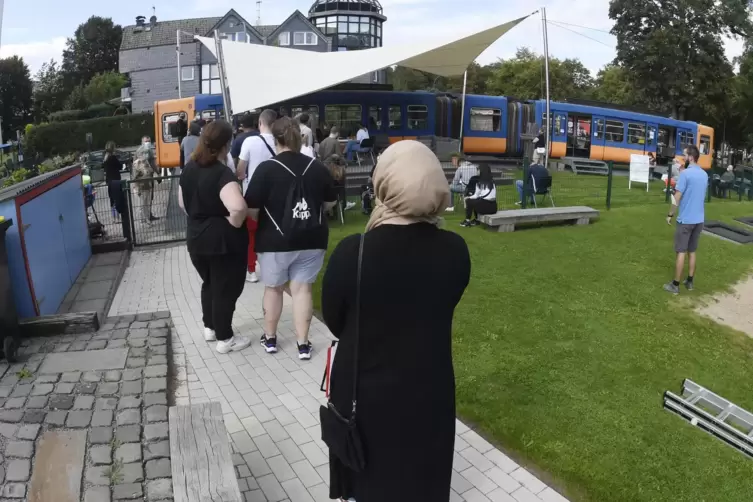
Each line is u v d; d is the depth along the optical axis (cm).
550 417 466
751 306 802
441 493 237
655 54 4472
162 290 736
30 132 4297
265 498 350
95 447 354
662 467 409
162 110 2206
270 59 1552
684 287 834
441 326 230
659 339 652
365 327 223
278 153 482
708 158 3145
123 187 928
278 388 481
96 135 4434
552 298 746
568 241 1015
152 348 511
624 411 485
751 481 401
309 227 486
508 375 532
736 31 4566
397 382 223
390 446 227
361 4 6675
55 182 688
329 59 1652
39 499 305
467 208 1097
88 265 840
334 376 235
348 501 252
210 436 301
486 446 420
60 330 540
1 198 536
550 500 362
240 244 512
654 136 2844
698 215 793
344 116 2333
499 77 5984
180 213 988
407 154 222
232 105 1401
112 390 429
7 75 7700
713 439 452
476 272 827
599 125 2698
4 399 409
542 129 2297
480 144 2562
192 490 262
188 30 5728
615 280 839
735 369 611
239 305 670
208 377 498
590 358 586
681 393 530
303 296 513
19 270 554
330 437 233
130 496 311
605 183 2002
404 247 222
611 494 372
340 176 1130
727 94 4794
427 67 2130
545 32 1925
